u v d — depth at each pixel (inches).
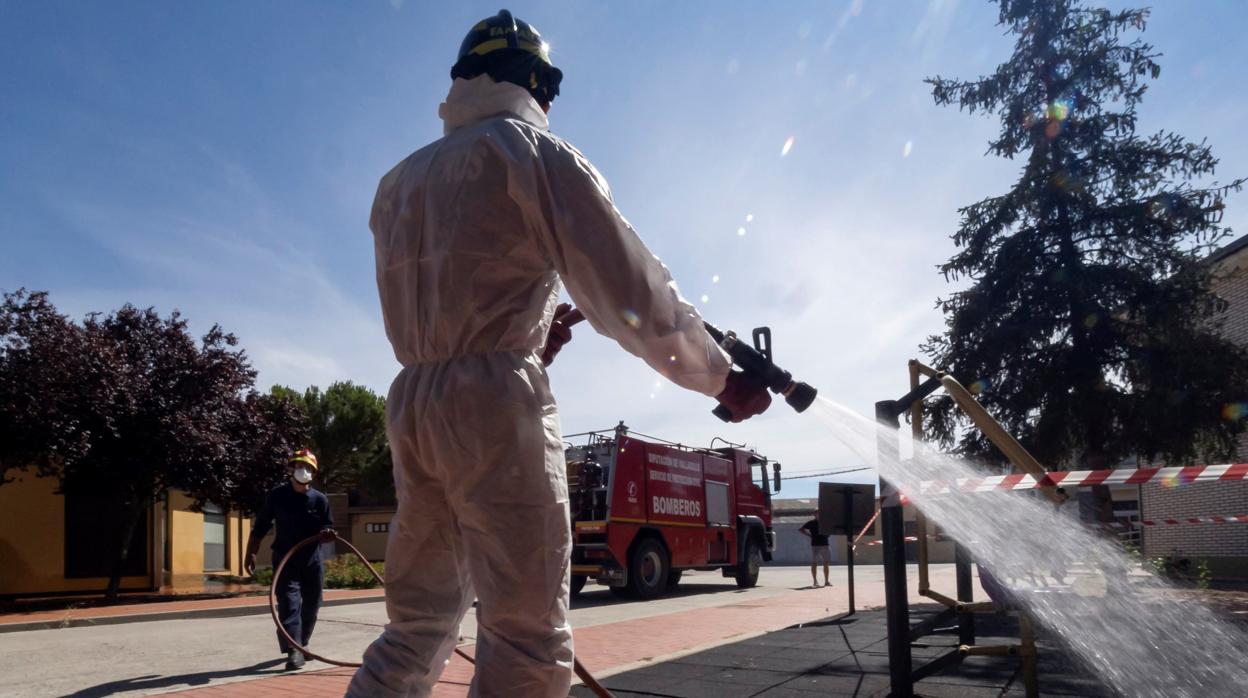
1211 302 526.9
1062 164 533.3
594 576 573.0
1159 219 521.0
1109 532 311.0
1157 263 522.3
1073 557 151.9
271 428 748.6
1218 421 506.9
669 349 78.1
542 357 96.1
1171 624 198.8
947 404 558.9
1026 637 147.3
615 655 290.0
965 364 551.8
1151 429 512.4
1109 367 535.8
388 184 86.2
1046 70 538.9
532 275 78.5
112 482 645.9
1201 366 503.8
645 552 592.7
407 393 79.4
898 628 159.5
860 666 226.7
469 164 78.0
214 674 271.7
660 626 384.2
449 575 83.9
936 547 1127.0
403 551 83.4
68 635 409.7
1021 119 547.8
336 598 601.3
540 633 75.4
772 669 226.5
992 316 550.9
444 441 75.8
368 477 1486.2
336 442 1448.1
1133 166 522.3
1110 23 535.5
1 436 581.3
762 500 763.4
